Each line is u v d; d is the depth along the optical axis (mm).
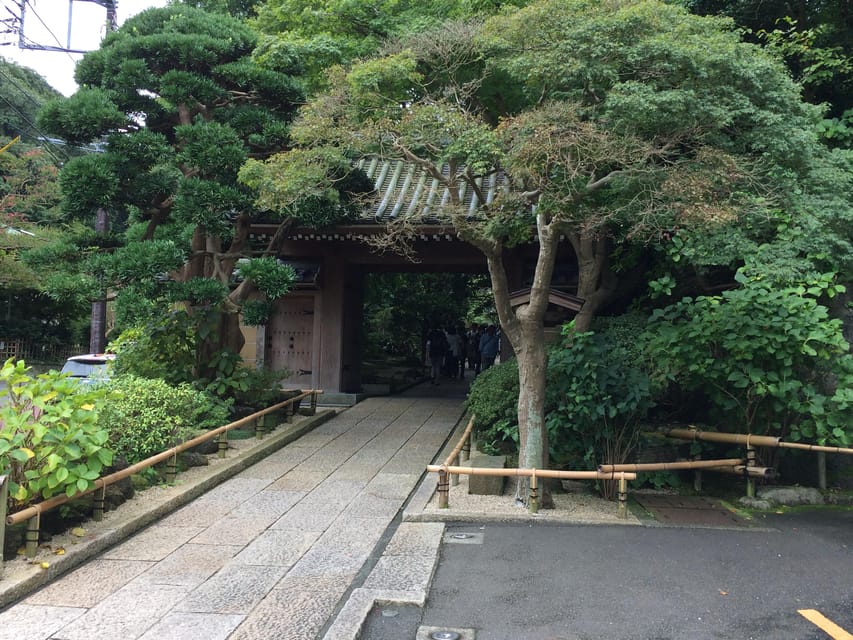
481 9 10703
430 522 6223
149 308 9039
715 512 6859
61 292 8703
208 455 8297
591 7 6953
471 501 6785
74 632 3924
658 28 6773
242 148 9414
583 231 6461
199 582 4742
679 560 5297
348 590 4637
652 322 8281
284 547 5523
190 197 8875
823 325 7141
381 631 4043
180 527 6031
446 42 8188
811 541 5875
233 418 9812
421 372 20562
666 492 7672
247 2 19781
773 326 7180
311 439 9953
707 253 7898
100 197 8766
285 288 9281
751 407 7699
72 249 9719
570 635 3992
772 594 4629
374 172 13727
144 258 8516
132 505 6301
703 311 7719
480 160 6242
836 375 8039
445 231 11297
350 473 8039
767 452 7781
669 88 6668
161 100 10383
